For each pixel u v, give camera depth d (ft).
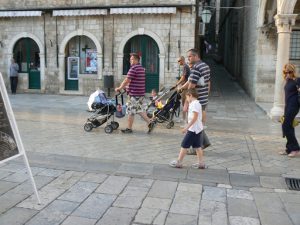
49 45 61.05
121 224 14.06
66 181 18.47
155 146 25.96
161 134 30.07
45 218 14.44
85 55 60.59
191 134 20.40
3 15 60.80
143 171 20.21
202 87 24.58
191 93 20.62
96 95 30.42
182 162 22.08
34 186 15.72
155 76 57.88
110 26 57.98
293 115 23.73
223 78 90.48
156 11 54.49
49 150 24.23
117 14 57.26
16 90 63.26
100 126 32.91
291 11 37.19
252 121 38.47
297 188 18.35
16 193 16.80
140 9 54.90
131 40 58.34
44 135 28.76
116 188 17.66
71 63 61.05
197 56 24.70
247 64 65.05
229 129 33.68
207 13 55.57
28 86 63.16
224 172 20.36
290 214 15.30
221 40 142.00
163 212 15.19
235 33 89.92
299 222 14.58
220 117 40.81
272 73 53.36
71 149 24.62
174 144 26.68
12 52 62.90
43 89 62.18
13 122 14.96
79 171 19.98
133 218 14.58
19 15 60.03
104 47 58.75
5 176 18.98
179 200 16.44
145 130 31.60
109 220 14.35
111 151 24.34
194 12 54.80
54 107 45.44
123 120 36.45
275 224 14.39
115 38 58.08
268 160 23.12
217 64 139.13
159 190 17.53
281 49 38.32
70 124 33.76
